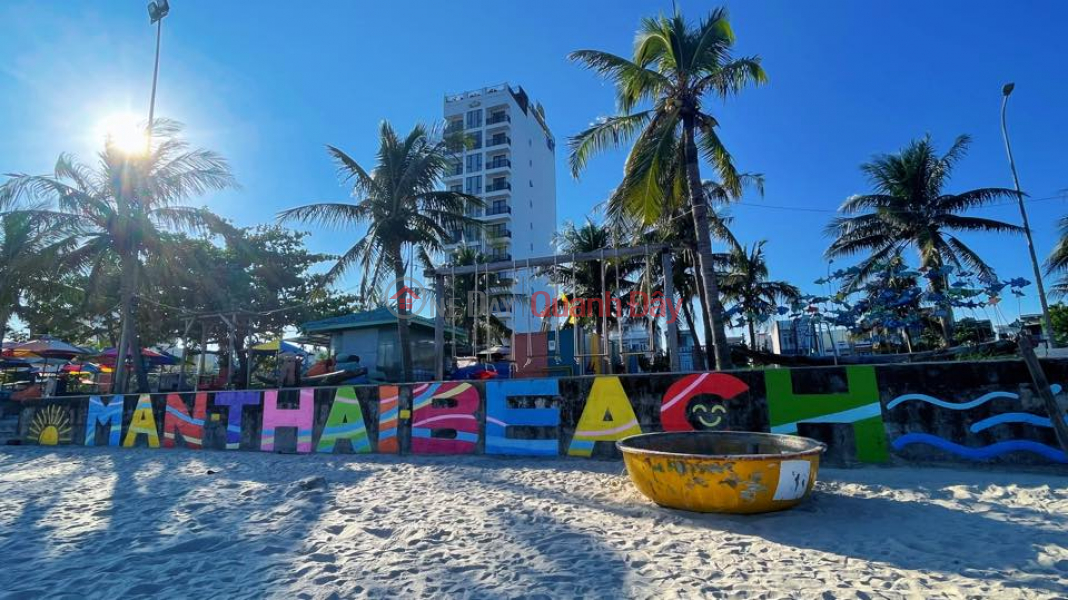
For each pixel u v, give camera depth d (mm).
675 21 12594
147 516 5664
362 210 17453
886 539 4223
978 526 4473
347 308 29703
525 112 65625
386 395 10023
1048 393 6137
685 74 12336
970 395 6793
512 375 13922
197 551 4422
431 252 18844
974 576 3422
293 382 15594
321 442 10328
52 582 3773
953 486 5840
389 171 17391
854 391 7293
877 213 24219
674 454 5098
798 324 18234
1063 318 33344
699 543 4285
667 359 19938
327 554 4250
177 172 16812
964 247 23578
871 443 7125
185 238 23438
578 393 8703
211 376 21391
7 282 17766
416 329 20938
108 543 4699
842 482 6227
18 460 11219
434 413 9609
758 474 4832
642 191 12102
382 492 6590
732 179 14055
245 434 11117
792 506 5152
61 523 5461
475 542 4492
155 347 27562
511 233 58969
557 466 7945
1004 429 6594
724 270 27375
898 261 22203
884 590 3254
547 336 14594
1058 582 3266
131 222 16266
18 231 17891
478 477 7352
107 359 22875
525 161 64250
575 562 3936
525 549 4270
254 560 4145
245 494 6648
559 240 26391
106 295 22125
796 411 7508
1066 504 5000
